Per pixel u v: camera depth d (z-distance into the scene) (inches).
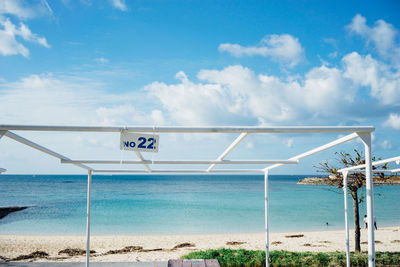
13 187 2351.1
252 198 1540.4
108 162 168.1
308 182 3102.9
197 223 822.5
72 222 842.2
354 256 334.3
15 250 483.5
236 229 737.6
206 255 335.6
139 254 450.9
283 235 634.8
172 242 557.9
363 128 101.1
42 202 1360.7
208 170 223.9
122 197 1595.7
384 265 303.1
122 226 782.5
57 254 456.8
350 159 370.3
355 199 381.4
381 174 325.7
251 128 104.2
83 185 2640.3
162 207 1176.2
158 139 115.0
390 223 816.9
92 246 520.1
